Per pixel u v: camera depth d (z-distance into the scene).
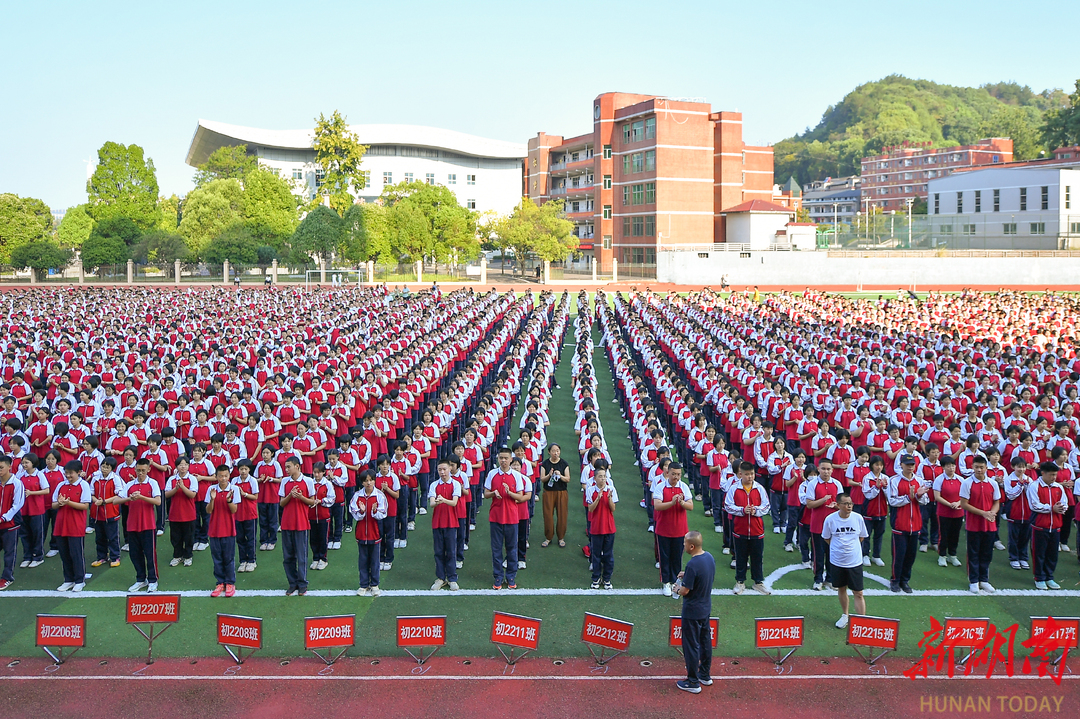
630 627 9.71
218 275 82.38
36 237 79.81
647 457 14.52
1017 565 12.91
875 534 13.10
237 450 14.40
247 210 85.94
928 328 33.41
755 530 11.80
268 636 10.61
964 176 88.44
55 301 44.00
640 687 9.38
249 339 26.95
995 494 11.92
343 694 9.23
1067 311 35.53
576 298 62.38
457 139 109.12
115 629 10.83
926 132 190.25
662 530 11.87
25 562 13.21
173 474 13.59
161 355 22.88
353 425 18.41
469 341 28.94
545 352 25.97
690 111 80.81
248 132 101.81
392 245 78.56
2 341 26.81
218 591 11.88
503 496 12.23
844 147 187.25
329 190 92.56
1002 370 21.48
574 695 9.20
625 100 86.88
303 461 14.70
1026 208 82.44
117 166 89.00
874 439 15.60
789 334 28.91
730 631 10.77
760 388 19.73
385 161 108.19
